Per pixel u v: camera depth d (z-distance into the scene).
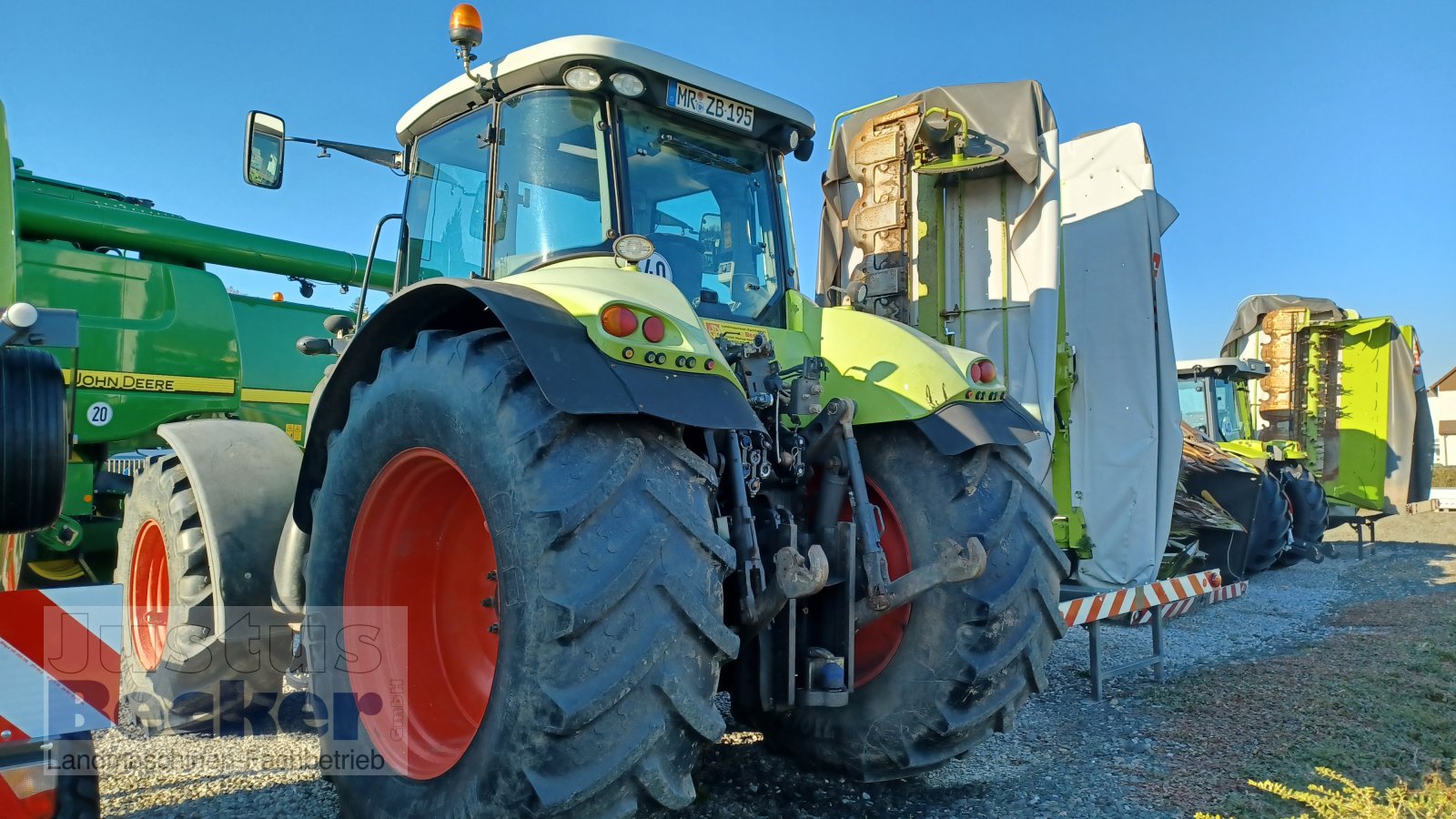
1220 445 9.60
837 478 2.78
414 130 3.47
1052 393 4.95
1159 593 4.76
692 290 3.04
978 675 2.69
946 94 5.09
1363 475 11.56
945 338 5.22
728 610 2.43
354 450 2.59
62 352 5.45
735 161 3.26
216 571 3.40
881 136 4.89
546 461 2.00
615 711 1.90
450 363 2.28
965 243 5.24
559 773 1.87
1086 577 5.58
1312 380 12.02
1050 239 4.93
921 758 2.83
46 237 5.91
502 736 1.95
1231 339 13.13
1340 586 8.33
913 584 2.54
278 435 3.89
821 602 2.66
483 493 2.09
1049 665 5.06
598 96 2.88
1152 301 5.44
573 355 2.04
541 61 2.83
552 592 1.90
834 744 2.96
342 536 2.62
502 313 2.06
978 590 2.73
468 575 2.76
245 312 6.92
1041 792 3.12
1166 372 5.50
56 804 1.95
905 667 2.82
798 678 2.62
